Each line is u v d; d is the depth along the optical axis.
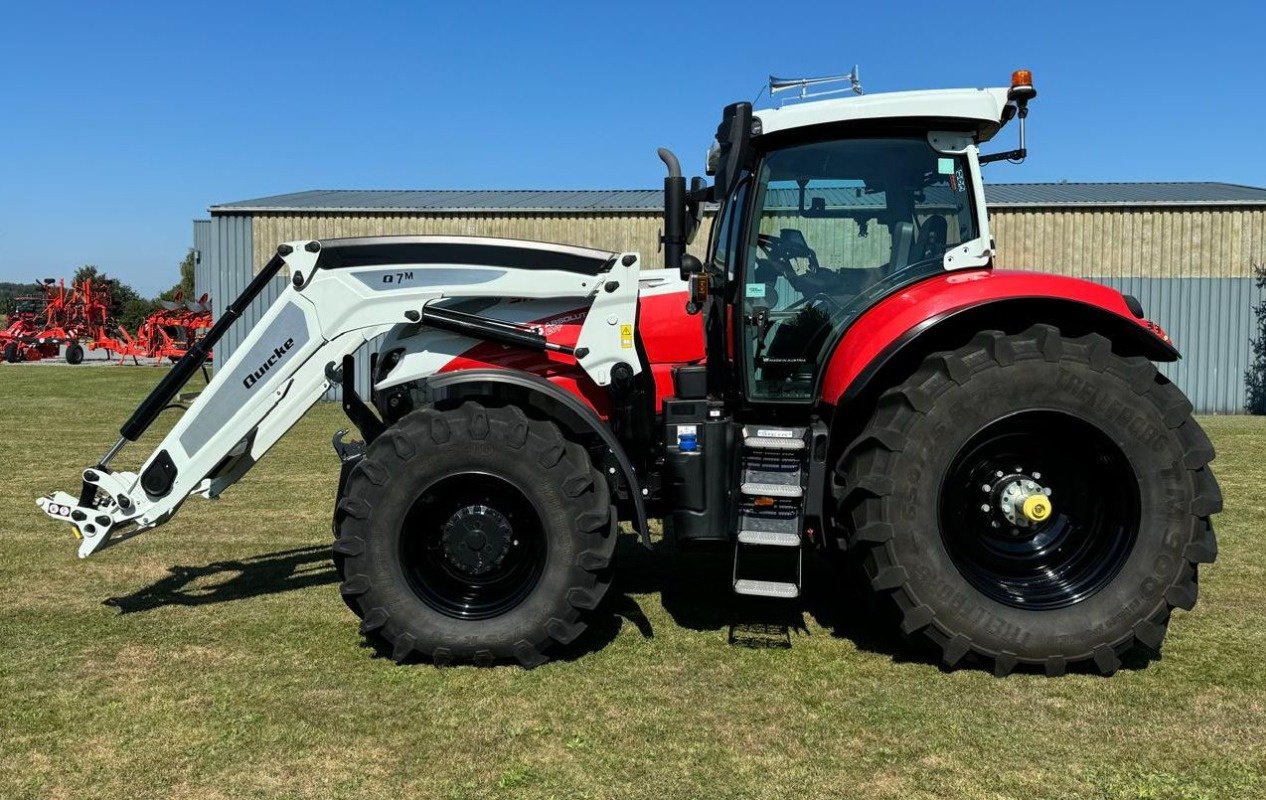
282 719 2.91
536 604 3.33
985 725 2.86
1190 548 3.29
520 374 3.50
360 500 3.36
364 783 2.52
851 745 2.73
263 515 6.04
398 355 3.85
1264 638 3.65
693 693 3.11
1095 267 15.38
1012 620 3.26
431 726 2.86
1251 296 15.15
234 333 16.08
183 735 2.80
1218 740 2.76
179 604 4.12
